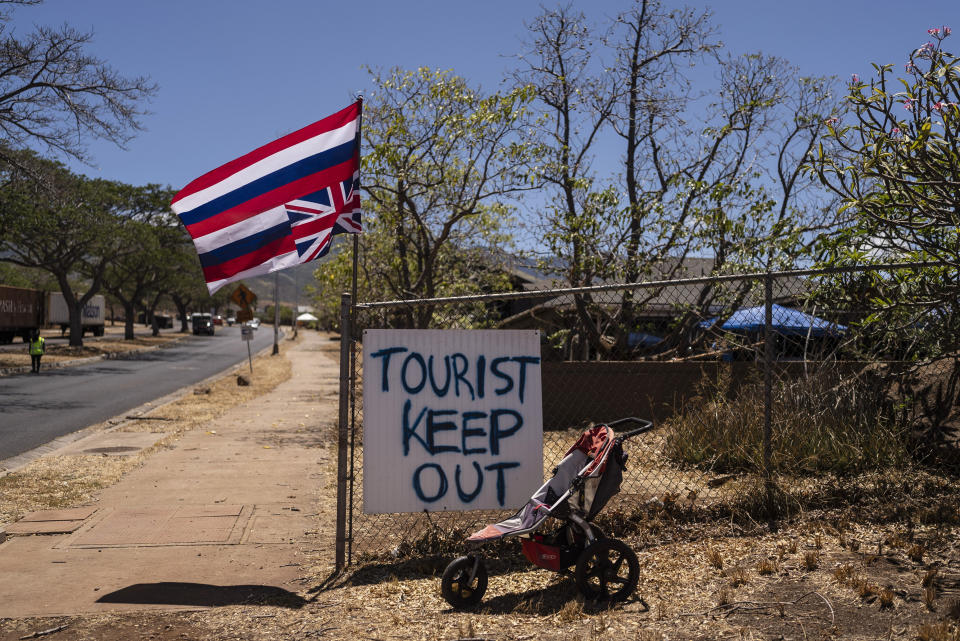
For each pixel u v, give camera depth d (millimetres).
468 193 12844
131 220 41500
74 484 7996
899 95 5137
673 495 6113
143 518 6504
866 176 5270
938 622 3689
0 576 4949
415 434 5121
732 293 11734
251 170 5414
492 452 5219
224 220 5348
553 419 11047
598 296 12984
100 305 61594
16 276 62969
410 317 13219
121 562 5258
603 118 14359
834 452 6754
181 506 6969
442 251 14312
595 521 5727
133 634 3990
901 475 6391
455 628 3969
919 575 4320
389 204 12812
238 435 11953
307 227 5402
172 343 59875
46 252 38219
